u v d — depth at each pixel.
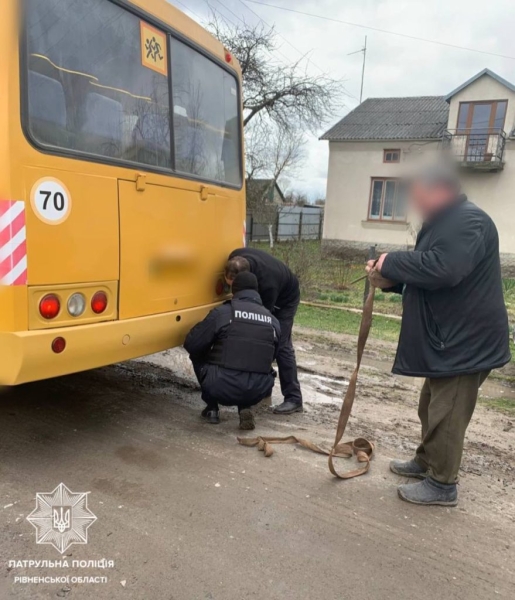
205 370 3.69
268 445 3.44
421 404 3.14
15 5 2.55
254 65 16.94
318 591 2.20
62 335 2.78
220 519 2.66
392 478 3.21
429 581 2.30
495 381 5.66
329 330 7.66
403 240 19.27
